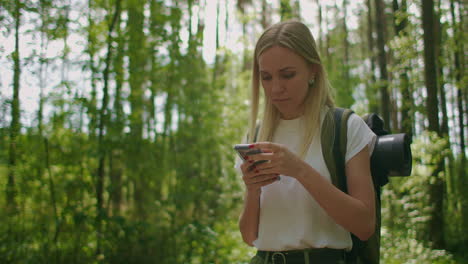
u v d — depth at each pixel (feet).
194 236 14.34
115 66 11.03
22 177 9.82
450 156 19.74
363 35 48.11
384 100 24.50
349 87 29.01
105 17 11.18
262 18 35.37
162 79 13.62
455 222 18.03
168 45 13.24
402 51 17.42
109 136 11.06
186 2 14.11
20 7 9.14
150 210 13.71
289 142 4.26
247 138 4.77
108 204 11.85
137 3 11.51
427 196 16.69
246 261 14.84
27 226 10.16
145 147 12.87
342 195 3.40
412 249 15.23
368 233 3.57
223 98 19.03
